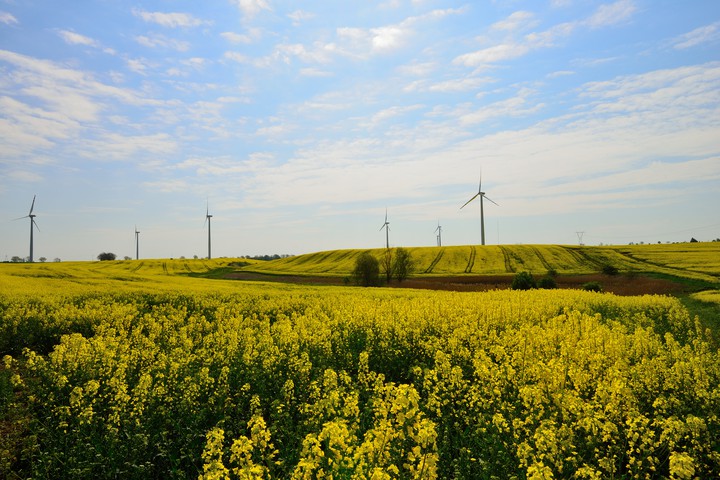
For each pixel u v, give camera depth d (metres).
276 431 8.48
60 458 8.12
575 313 21.67
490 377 9.58
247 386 10.19
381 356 14.45
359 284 66.56
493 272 76.62
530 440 7.17
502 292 38.84
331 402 8.30
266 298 31.70
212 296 31.20
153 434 8.91
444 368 10.05
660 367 10.55
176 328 21.23
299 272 86.94
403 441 6.41
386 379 13.24
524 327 16.67
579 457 6.71
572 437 6.91
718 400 9.05
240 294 32.66
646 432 6.80
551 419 7.26
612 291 51.78
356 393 8.83
